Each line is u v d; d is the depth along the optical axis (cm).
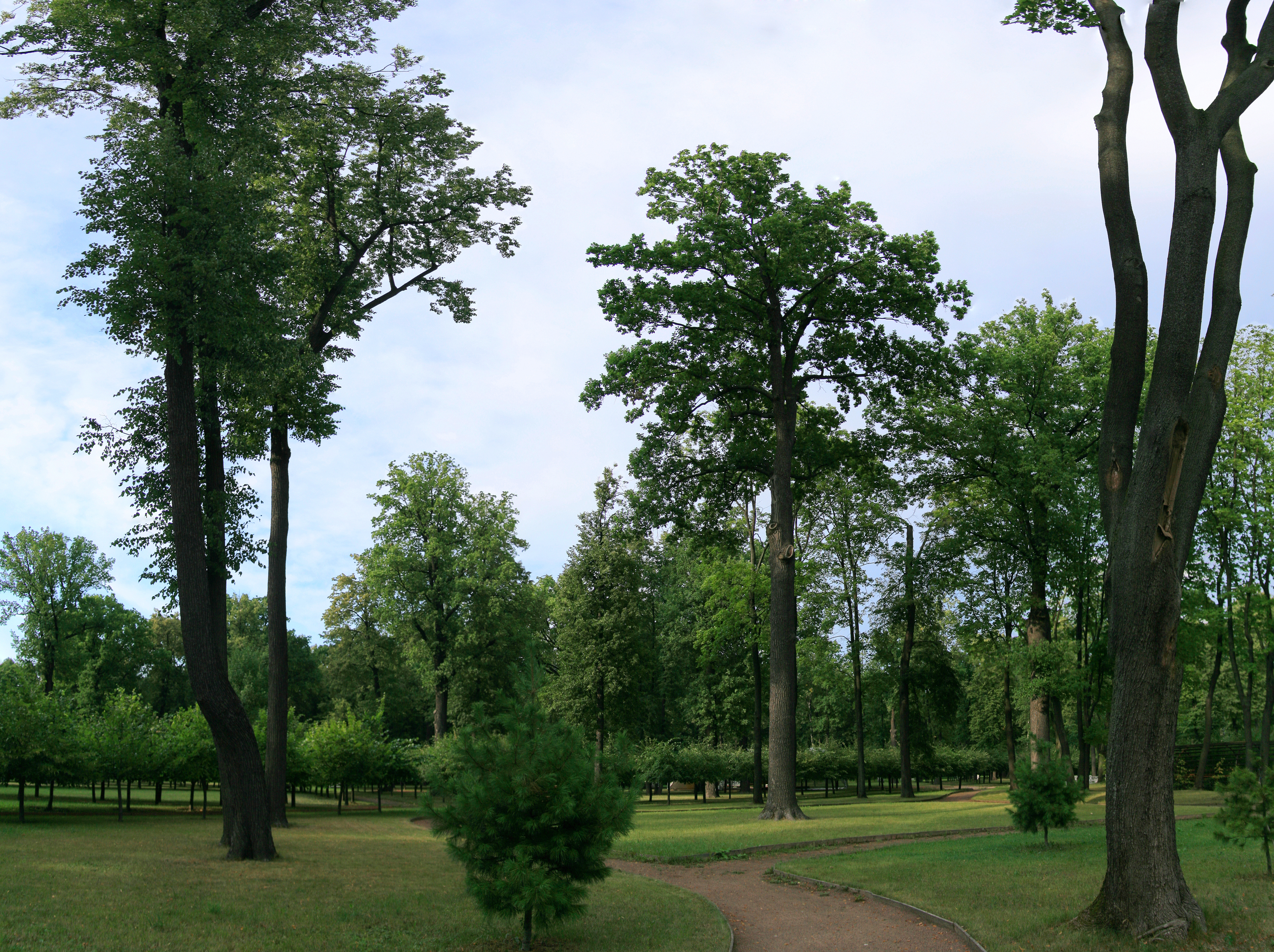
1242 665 3475
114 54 1650
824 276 2667
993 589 3553
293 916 1057
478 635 4466
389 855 1780
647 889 1394
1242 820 1187
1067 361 3484
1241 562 3556
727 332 2880
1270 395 3419
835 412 3178
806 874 1495
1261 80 1002
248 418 2289
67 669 5650
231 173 1658
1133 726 951
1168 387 974
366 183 2461
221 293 1595
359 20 2108
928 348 2891
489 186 2528
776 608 2738
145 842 1839
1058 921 981
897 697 4509
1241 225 1020
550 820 909
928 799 3834
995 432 3334
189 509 1653
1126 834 934
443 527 4703
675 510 3078
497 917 1042
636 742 4453
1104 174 1088
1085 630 3728
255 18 1864
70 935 889
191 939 907
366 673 6012
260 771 1673
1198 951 844
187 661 1642
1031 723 3397
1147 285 1070
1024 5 1270
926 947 948
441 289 2602
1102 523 3275
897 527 4084
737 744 5225
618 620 4422
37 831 1984
